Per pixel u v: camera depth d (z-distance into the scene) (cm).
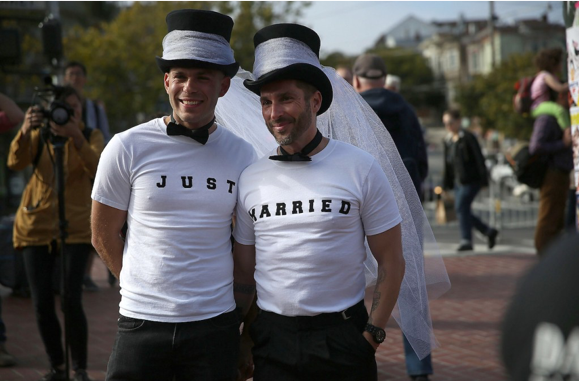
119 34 2736
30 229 461
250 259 293
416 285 316
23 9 1051
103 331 609
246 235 288
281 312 271
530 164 702
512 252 991
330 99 281
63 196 445
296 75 267
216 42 280
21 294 763
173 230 277
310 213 267
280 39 270
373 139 323
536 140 692
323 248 266
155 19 2764
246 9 2741
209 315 278
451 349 552
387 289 276
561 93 704
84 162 456
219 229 284
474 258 951
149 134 285
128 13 2800
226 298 285
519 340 100
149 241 278
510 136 4316
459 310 670
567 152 693
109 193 284
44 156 472
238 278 298
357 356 269
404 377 491
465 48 8538
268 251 274
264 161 284
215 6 2761
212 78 283
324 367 267
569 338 96
